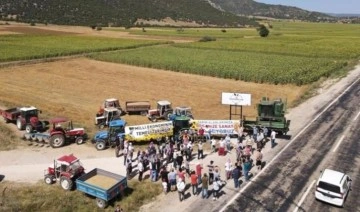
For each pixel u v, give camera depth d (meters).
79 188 25.97
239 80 71.81
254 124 39.44
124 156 31.91
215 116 46.94
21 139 37.72
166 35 178.62
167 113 45.38
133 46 124.19
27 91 60.56
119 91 61.72
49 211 24.30
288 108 50.75
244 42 142.50
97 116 42.97
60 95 58.12
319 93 59.84
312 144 36.72
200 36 174.75
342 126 42.47
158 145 36.41
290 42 144.25
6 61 88.44
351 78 72.69
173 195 26.84
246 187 27.95
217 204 25.55
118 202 25.56
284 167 31.41
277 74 70.81
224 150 34.06
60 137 35.56
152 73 79.25
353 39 158.00
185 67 80.19
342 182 25.34
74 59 97.31
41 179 28.55
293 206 25.31
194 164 32.12
